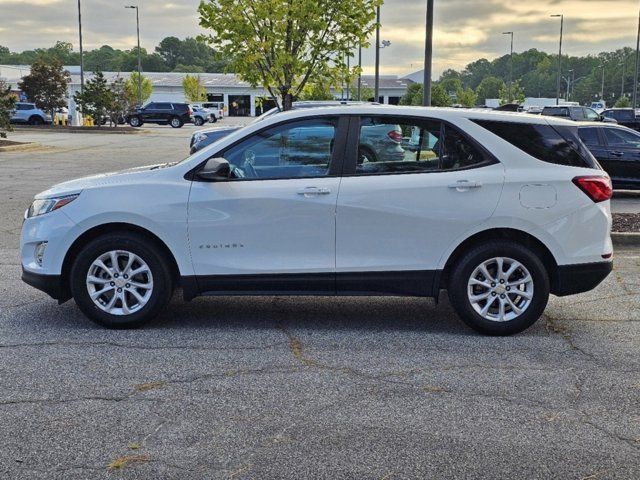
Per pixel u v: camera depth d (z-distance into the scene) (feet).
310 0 38.09
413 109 19.04
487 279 18.89
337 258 18.81
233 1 38.86
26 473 11.65
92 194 19.19
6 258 29.30
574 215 18.69
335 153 18.95
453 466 11.94
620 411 14.23
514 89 311.27
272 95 41.52
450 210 18.53
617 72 442.50
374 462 12.05
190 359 17.11
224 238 18.88
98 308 19.36
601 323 20.44
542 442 12.84
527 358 17.35
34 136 127.54
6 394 14.88
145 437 12.94
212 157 19.13
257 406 14.34
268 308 21.84
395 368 16.58
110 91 157.89
